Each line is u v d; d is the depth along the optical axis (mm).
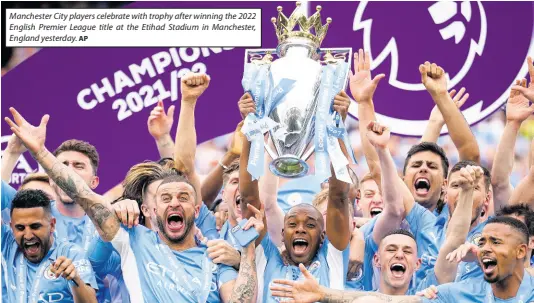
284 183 9641
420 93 10047
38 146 8672
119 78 10195
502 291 8719
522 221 8914
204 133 10047
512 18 10109
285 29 8617
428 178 9352
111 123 10141
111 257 9094
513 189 9484
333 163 8312
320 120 8266
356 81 9578
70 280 9086
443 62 10125
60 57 10211
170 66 10195
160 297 8812
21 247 9203
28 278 9188
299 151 8250
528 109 9438
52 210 9422
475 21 10125
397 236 9078
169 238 8969
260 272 8945
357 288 9141
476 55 10102
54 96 10164
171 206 8938
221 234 9344
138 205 9156
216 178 9594
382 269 9062
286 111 8266
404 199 9336
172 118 9852
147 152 10086
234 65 10141
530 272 8859
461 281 8883
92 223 9422
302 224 8805
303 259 8844
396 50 10141
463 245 8750
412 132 9992
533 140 9406
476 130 10031
